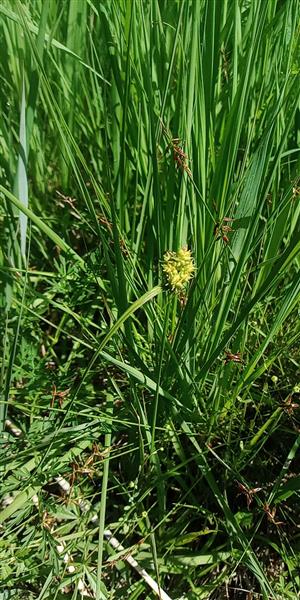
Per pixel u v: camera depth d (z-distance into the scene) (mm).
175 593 486
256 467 521
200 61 452
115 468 536
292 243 398
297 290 458
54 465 479
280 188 568
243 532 482
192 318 451
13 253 529
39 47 432
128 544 501
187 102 447
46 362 550
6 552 462
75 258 543
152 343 514
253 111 521
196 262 479
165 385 486
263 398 521
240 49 497
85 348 565
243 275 513
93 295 572
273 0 513
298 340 521
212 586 479
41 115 638
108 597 468
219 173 467
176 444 494
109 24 485
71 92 577
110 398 510
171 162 469
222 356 503
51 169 659
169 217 480
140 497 482
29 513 478
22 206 382
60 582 448
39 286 618
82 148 644
